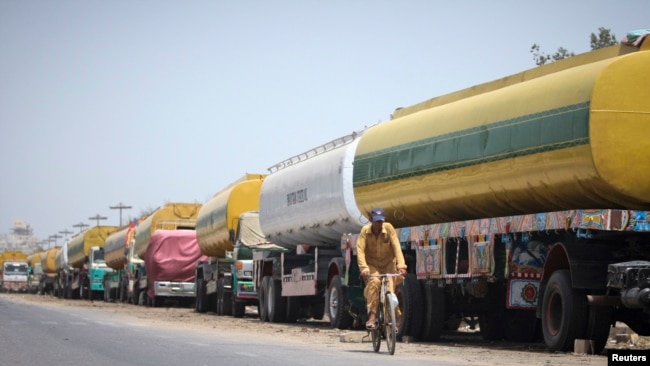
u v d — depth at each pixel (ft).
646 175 54.03
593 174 54.44
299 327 91.76
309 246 98.48
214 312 135.85
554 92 57.88
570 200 58.34
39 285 329.93
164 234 153.38
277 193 106.83
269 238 111.14
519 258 59.41
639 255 55.01
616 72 54.08
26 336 65.36
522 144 60.03
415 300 70.54
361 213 84.99
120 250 194.18
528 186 60.29
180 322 99.19
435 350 59.98
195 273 147.64
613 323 57.31
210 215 134.31
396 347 62.23
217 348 56.65
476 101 67.21
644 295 50.26
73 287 244.83
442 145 69.46
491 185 64.03
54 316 100.73
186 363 46.26
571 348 56.13
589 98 54.39
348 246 81.56
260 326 93.86
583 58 59.47
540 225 55.62
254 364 45.91
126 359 48.37
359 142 85.30
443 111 71.46
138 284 176.35
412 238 71.56
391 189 77.41
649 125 54.13
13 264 360.28
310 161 97.30
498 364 49.39
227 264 127.85
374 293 55.52
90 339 62.95
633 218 51.90
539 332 72.13
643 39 55.26
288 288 100.63
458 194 68.08
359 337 68.18
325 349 58.59
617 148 53.93
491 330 74.95
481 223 61.62
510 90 63.46
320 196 91.76
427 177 71.51
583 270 54.49
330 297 86.99
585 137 54.39
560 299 56.80
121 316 110.93
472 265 62.69
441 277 66.64
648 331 57.21
